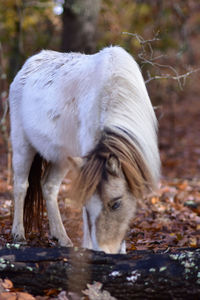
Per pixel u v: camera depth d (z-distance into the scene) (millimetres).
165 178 16312
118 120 7156
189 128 26094
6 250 5816
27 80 9516
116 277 5582
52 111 8523
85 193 6168
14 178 9625
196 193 13500
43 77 9125
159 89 17656
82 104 7875
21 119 9539
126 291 5590
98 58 8188
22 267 5645
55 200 9273
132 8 19359
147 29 19312
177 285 5508
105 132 6977
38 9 19219
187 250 6555
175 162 19188
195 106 30688
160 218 10586
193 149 22000
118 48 8203
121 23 17641
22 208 9359
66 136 8281
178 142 23391
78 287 5637
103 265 5664
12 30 20500
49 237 9195
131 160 6742
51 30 20547
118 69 7715
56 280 5637
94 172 6297
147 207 11438
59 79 8688
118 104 7391
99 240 6426
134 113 7402
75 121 8047
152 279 5551
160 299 5594
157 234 9469
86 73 8141
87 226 7355
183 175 17438
